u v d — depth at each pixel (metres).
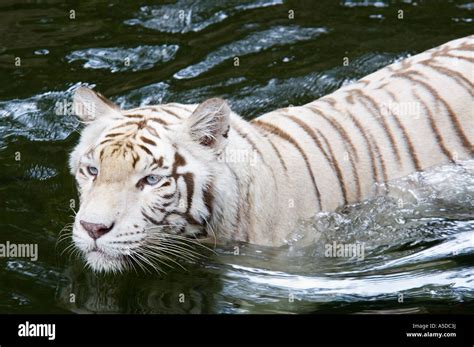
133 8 15.73
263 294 9.77
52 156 12.21
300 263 10.14
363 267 10.24
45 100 13.37
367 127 10.86
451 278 10.08
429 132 10.95
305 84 13.70
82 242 9.24
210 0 15.89
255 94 13.48
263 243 10.03
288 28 15.10
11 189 11.52
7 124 12.87
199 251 10.01
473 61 11.45
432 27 15.09
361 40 14.76
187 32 15.03
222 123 9.50
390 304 9.69
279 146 10.34
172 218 9.54
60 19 15.45
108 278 9.92
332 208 10.44
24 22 15.36
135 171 9.29
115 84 13.69
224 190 9.63
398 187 10.75
